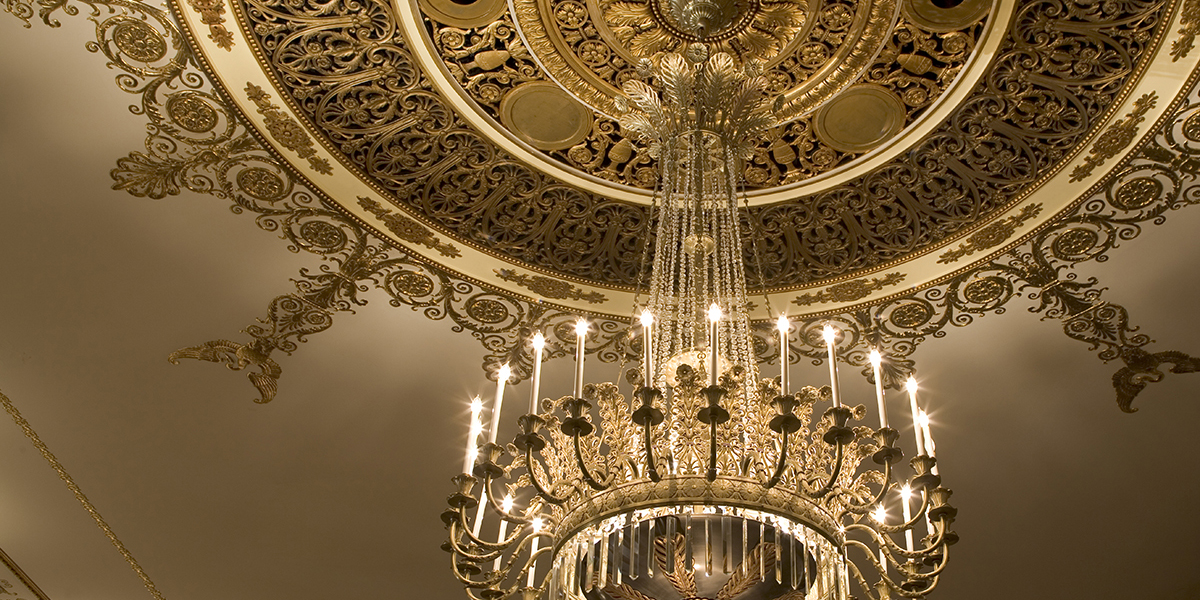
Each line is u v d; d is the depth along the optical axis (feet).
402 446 17.93
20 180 13.65
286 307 15.64
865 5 12.15
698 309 14.73
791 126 13.69
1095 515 18.60
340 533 19.44
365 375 16.76
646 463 10.02
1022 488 18.34
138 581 20.76
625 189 14.49
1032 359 16.22
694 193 12.65
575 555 10.58
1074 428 17.16
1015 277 14.98
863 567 19.97
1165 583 19.81
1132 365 15.90
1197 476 17.46
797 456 10.47
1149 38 11.84
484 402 17.46
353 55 12.58
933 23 12.16
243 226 14.47
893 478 18.30
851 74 12.87
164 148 13.35
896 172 14.05
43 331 15.60
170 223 14.35
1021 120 13.08
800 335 16.31
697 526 10.12
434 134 13.64
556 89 13.24
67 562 20.27
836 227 14.96
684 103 12.17
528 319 16.06
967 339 16.11
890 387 17.10
